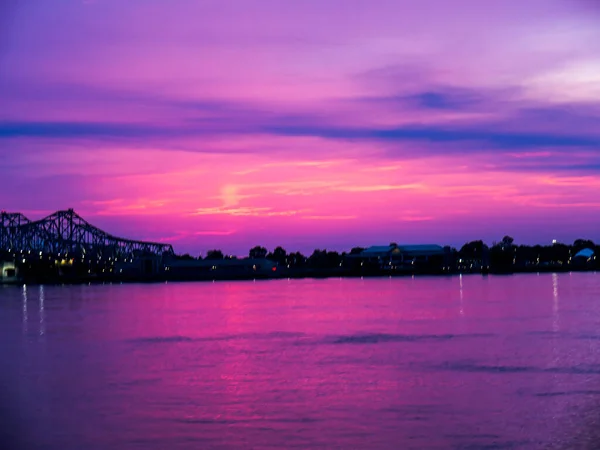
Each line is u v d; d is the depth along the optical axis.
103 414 39.88
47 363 58.00
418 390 44.44
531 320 85.69
